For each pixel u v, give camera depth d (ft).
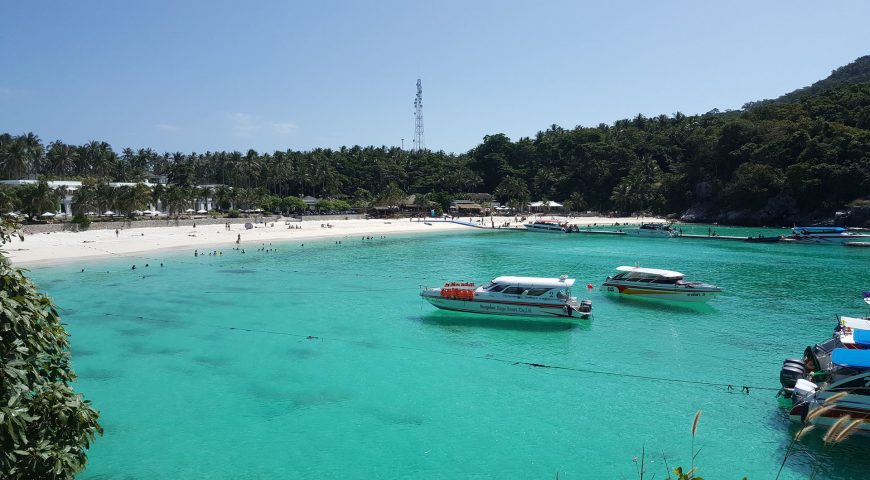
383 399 93.35
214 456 74.08
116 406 90.07
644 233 408.87
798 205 470.80
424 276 221.46
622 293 177.58
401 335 132.77
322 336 131.85
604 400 92.89
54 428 39.93
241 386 99.14
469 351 120.16
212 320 147.23
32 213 324.39
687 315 151.43
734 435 80.02
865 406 75.31
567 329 137.80
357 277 218.18
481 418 85.92
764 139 522.47
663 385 99.86
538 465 71.92
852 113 509.76
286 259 274.16
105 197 376.68
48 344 41.06
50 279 208.03
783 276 216.54
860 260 263.90
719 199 521.24
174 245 309.42
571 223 530.68
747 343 124.98
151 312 155.84
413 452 75.20
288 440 78.54
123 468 70.90
